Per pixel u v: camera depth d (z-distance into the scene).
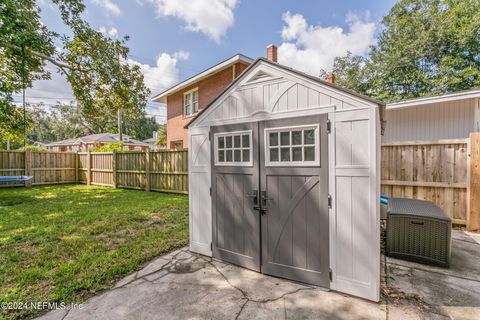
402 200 3.82
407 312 2.02
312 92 2.46
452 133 6.14
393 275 2.68
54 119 35.03
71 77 9.23
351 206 2.25
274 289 2.43
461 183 4.18
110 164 10.31
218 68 10.42
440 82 14.09
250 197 2.86
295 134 2.58
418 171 4.60
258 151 2.80
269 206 2.72
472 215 4.01
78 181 11.79
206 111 3.29
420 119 6.54
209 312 2.06
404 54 15.39
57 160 11.23
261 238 2.78
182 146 13.09
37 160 10.63
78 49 8.66
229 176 3.05
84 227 4.39
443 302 2.15
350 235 2.26
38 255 3.16
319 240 2.42
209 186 3.26
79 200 7.01
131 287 2.48
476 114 5.84
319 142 2.41
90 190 9.23
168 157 8.34
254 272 2.81
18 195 7.98
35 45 7.51
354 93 2.21
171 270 2.88
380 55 17.05
